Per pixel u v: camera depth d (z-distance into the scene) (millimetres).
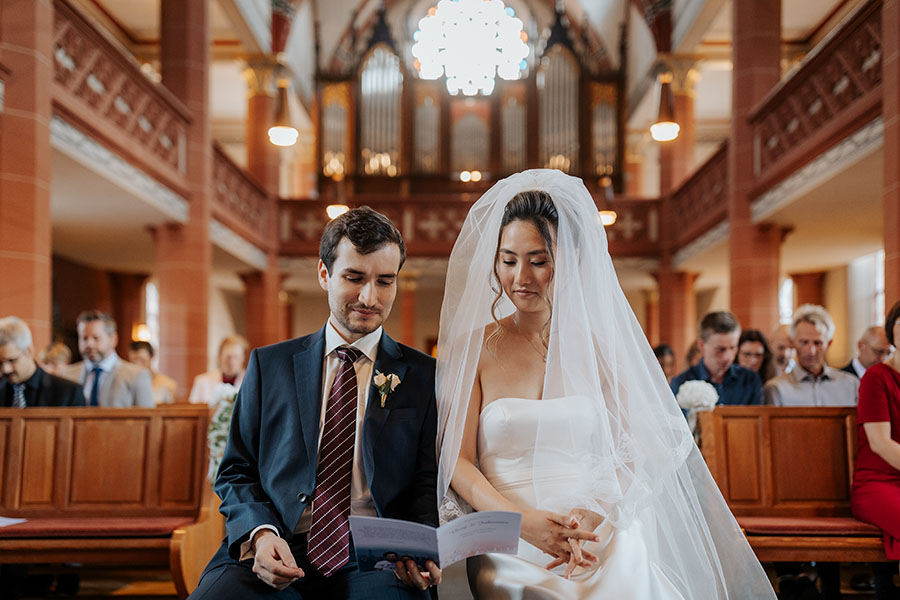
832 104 6930
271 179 13727
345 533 2148
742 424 3559
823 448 3539
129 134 7871
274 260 13789
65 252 12469
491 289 2445
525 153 15953
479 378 2438
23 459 3533
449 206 14078
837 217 8875
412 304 14078
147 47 13625
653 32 13055
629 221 13656
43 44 5828
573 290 2340
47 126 5879
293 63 14516
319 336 2379
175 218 9305
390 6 16922
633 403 2379
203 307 9695
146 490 3551
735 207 9305
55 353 5418
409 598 2059
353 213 2262
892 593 3283
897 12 5492
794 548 3115
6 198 5516
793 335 4477
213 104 16641
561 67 16047
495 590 2129
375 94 15969
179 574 3027
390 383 2260
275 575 1937
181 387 9414
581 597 2027
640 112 15312
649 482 2307
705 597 2396
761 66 9125
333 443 2223
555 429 2283
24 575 3910
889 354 4980
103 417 3602
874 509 3152
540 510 2133
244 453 2307
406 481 2238
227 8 11195
